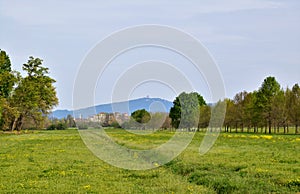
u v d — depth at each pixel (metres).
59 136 66.00
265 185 17.31
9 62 91.62
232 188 17.02
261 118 84.38
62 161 27.75
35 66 91.44
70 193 16.55
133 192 16.73
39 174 21.75
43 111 92.25
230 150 35.53
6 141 55.22
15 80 85.81
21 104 88.19
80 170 23.28
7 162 27.67
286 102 81.69
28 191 16.89
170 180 19.86
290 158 28.28
